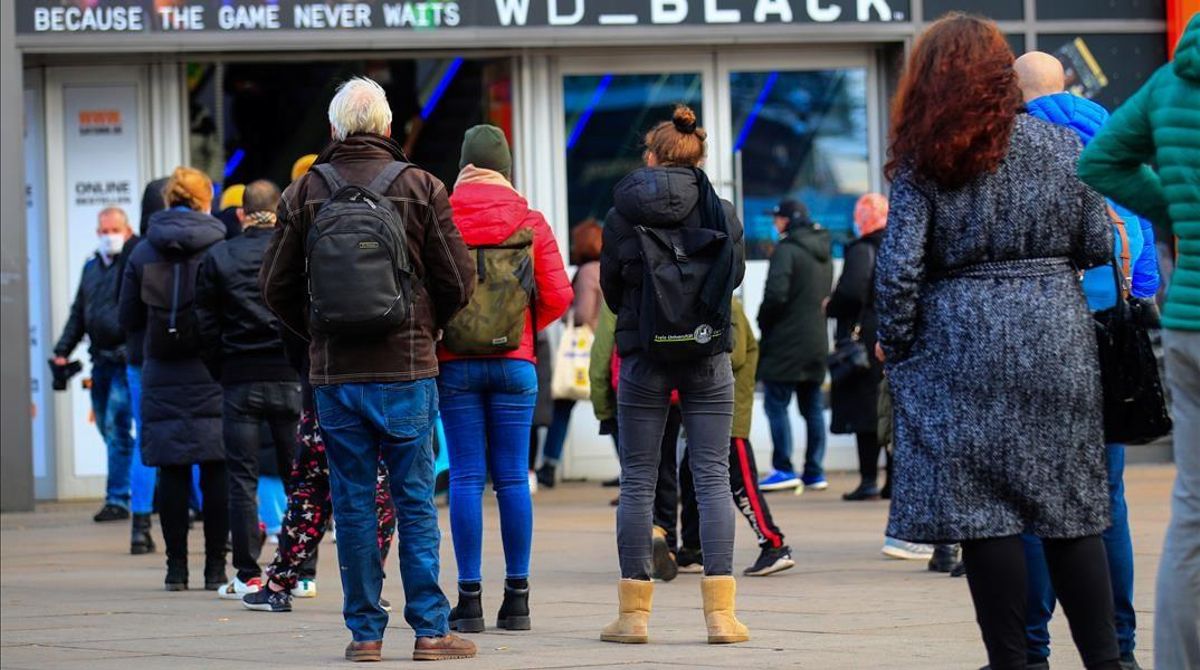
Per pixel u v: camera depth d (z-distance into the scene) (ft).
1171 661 43.65
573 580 84.12
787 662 57.06
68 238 136.36
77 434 136.05
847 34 135.64
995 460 43.47
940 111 43.47
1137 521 101.09
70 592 83.97
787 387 128.88
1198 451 43.14
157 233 81.56
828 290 128.47
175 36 130.62
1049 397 43.65
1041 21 137.90
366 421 56.70
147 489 102.17
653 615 70.74
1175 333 42.91
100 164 136.46
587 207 139.74
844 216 141.28
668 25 134.31
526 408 65.26
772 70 140.56
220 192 137.59
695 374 61.41
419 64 139.13
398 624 70.13
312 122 138.51
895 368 44.88
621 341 61.57
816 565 87.15
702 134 62.64
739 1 135.03
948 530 43.57
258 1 131.13
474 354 63.67
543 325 65.77
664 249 60.08
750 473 82.99
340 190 56.03
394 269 55.06
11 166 129.49
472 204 63.36
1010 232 44.04
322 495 73.72
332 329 55.06
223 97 137.69
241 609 75.97
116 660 61.05
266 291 57.88
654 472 62.75
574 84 139.64
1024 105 46.62
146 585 86.69
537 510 120.67
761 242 140.87
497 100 139.64
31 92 135.85
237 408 78.69
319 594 81.00
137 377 98.84
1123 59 138.92
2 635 68.54
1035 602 49.73
